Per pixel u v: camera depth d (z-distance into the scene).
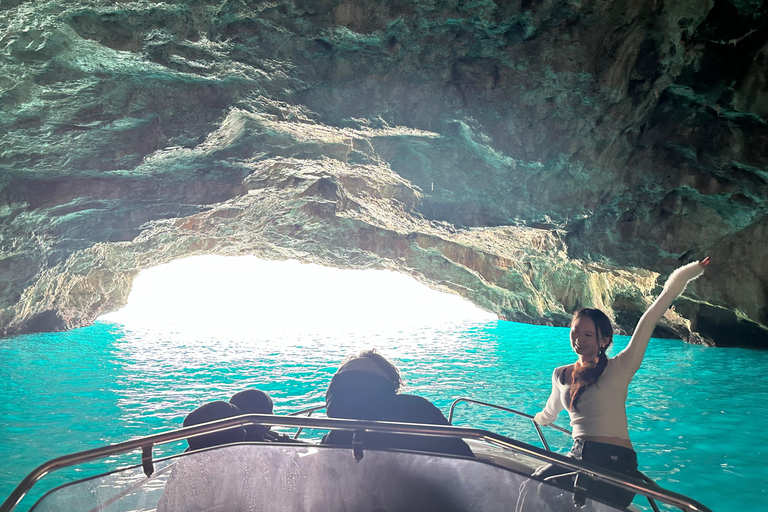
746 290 15.97
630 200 14.50
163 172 13.98
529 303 23.59
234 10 9.02
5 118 10.62
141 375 11.41
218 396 9.30
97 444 6.50
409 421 2.62
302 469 2.42
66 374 11.47
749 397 9.39
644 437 7.00
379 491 2.39
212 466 2.43
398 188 16.14
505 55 10.95
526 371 12.07
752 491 5.17
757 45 11.64
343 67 10.48
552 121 12.13
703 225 14.48
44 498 2.39
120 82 10.45
